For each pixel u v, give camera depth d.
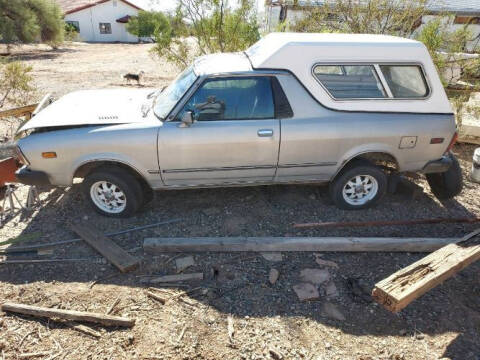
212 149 3.97
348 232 4.21
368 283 3.45
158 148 3.91
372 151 4.14
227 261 3.72
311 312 3.11
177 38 8.45
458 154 6.54
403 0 7.43
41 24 25.39
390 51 3.99
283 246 3.82
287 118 4.00
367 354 2.73
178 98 3.99
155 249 3.80
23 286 3.33
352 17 7.86
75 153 3.90
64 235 4.08
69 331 2.88
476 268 3.70
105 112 4.22
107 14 37.31
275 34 4.51
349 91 4.05
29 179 4.03
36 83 12.46
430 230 4.29
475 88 6.57
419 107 4.15
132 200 4.21
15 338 2.81
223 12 7.93
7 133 7.01
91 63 18.50
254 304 3.18
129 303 3.16
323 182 4.43
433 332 2.92
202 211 4.59
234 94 3.96
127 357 2.67
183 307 3.12
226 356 2.69
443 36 6.84
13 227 4.23
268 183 4.36
